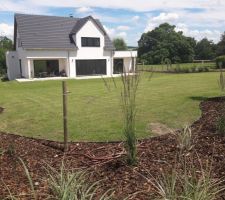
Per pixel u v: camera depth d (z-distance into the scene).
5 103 13.26
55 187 3.32
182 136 5.43
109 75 32.78
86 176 4.27
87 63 32.94
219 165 4.43
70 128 7.67
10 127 8.18
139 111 9.62
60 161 5.00
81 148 5.71
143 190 3.79
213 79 20.84
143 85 18.06
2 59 42.53
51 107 11.51
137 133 6.90
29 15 32.00
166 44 53.62
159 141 5.83
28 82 25.72
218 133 5.92
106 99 13.02
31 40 30.36
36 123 8.55
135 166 4.56
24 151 5.54
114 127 7.62
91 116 9.23
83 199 3.13
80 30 32.03
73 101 12.74
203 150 5.09
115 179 4.18
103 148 5.65
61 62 32.56
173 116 8.76
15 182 4.15
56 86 21.16
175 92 14.39
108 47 33.72
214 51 59.78
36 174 4.42
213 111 8.80
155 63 45.53
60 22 33.22
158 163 4.64
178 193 3.25
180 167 4.41
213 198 3.14
